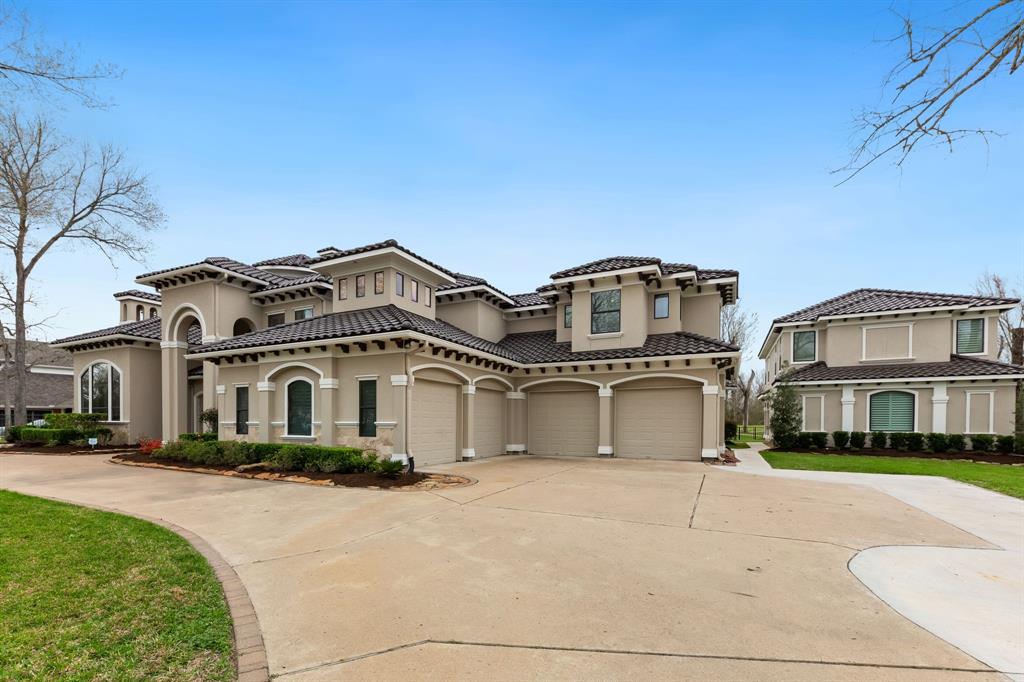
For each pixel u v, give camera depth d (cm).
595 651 367
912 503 923
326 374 1391
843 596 475
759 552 608
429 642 381
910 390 2083
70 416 2045
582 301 1842
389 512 816
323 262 1647
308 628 405
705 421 1606
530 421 1923
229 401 1597
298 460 1234
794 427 2111
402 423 1300
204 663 350
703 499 935
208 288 1916
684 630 402
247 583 503
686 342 1678
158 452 1514
